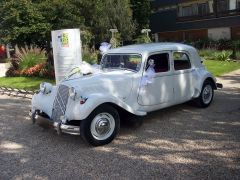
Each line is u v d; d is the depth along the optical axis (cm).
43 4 1973
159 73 754
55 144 673
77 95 639
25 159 605
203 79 855
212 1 3272
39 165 576
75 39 1146
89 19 2806
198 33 3466
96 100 628
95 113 628
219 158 562
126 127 747
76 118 624
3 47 3369
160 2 3797
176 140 657
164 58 771
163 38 3875
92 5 2662
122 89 698
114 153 609
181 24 3600
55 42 1159
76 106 631
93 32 2945
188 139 659
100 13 2891
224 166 531
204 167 531
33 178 529
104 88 675
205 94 878
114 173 529
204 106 877
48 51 1906
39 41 2028
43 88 741
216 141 640
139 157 586
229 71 1554
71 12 2128
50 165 573
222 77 1388
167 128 731
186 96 823
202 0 3350
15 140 712
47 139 706
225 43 2822
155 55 753
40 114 716
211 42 2992
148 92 738
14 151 648
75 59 1152
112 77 700
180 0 3562
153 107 753
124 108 671
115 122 657
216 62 1927
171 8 3697
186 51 826
